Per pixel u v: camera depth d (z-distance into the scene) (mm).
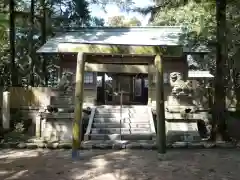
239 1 11922
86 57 10227
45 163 8023
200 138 12133
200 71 16750
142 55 9445
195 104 13555
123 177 6617
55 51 15664
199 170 7293
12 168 7449
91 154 9312
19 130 12469
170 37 17547
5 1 15703
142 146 10250
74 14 19328
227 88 15156
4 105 12234
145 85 22844
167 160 8414
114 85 21469
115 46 9117
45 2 18453
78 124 8836
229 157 8914
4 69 18328
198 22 12375
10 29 15914
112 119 13094
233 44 13781
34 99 13977
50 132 12102
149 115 13359
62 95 12500
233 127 13492
